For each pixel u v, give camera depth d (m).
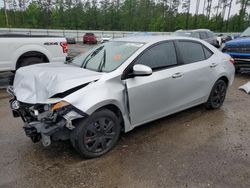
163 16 65.75
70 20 63.97
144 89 3.78
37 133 3.14
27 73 3.77
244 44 8.75
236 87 7.61
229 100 6.20
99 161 3.41
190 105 4.71
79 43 34.84
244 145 3.87
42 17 61.81
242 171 3.20
